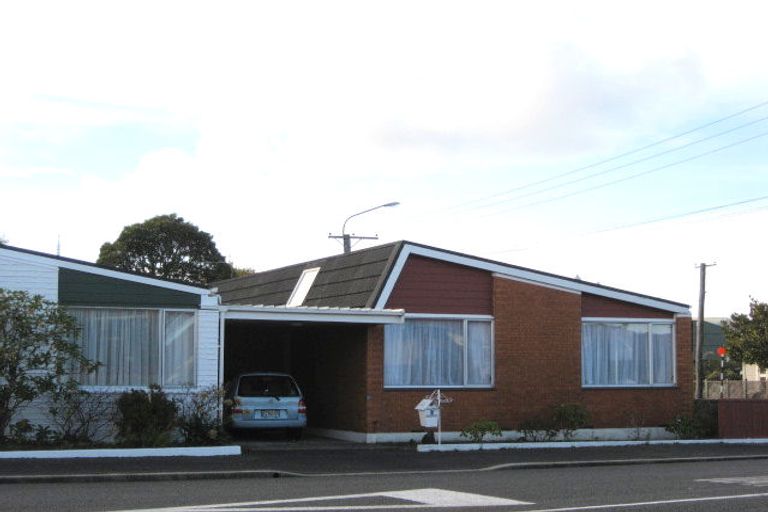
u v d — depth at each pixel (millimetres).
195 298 17969
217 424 17562
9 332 15617
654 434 22562
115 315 17469
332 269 23719
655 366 23031
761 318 52094
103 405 16969
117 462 15031
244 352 24766
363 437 19797
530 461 16828
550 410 21453
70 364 16859
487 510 10430
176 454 16312
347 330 20875
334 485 12914
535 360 21516
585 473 15102
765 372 67312
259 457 16531
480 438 19984
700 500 11352
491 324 21312
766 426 22609
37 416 16547
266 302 27266
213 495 11602
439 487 12688
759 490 12406
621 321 22719
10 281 16734
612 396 22250
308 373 22859
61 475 13180
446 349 20922
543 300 21766
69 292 17109
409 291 20641
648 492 12164
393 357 20391
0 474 13211
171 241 56031
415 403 20203
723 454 18906
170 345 17797
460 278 21156
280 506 10625
